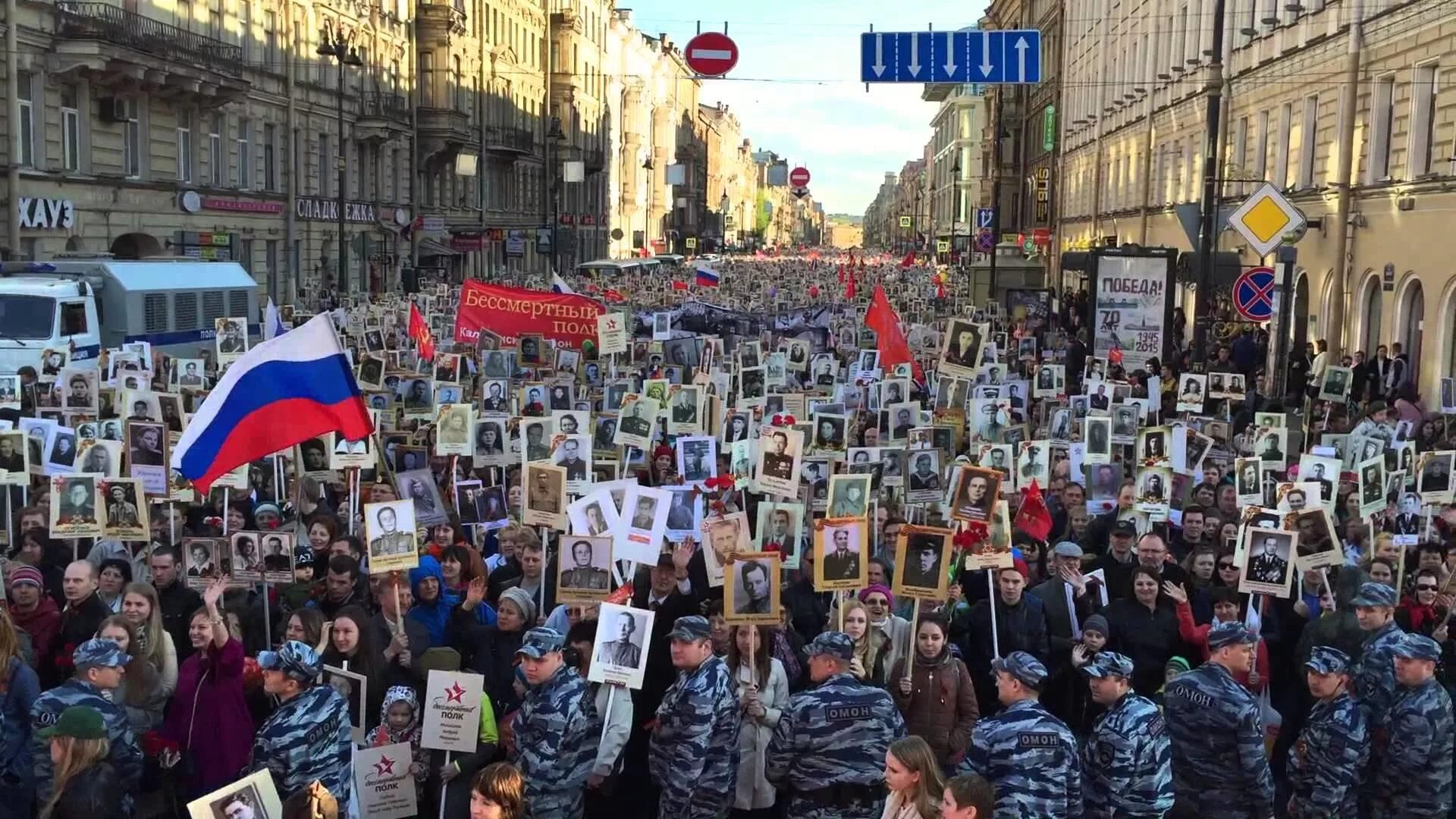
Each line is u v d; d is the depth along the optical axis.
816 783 7.26
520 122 85.19
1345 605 9.91
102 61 34.72
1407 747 7.92
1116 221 58.88
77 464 12.19
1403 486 14.15
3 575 10.16
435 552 11.24
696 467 13.17
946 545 8.74
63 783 6.84
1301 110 34.72
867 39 21.81
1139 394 23.25
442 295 45.72
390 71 62.03
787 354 23.53
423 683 8.50
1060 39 76.88
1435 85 26.92
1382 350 26.50
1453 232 25.61
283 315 40.47
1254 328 35.47
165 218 40.72
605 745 8.08
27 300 26.52
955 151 139.00
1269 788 7.50
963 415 18.97
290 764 7.08
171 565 9.90
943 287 60.44
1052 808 6.75
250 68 46.22
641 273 72.00
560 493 10.47
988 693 9.96
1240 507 13.32
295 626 8.23
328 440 13.49
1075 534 13.49
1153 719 7.19
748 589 8.26
